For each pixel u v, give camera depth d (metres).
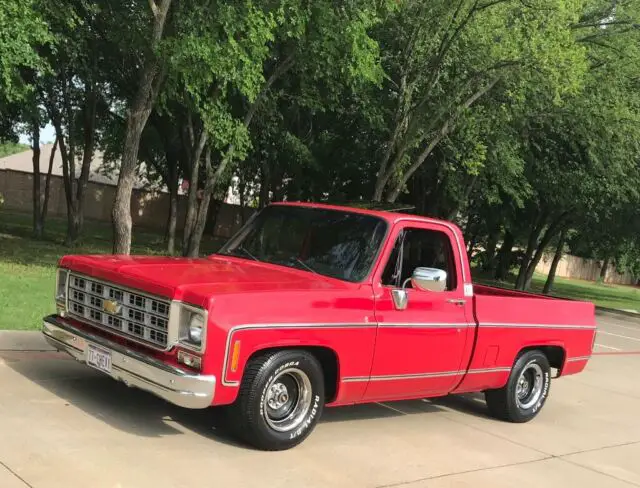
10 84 11.48
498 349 6.87
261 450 5.17
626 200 22.66
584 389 10.12
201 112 13.37
